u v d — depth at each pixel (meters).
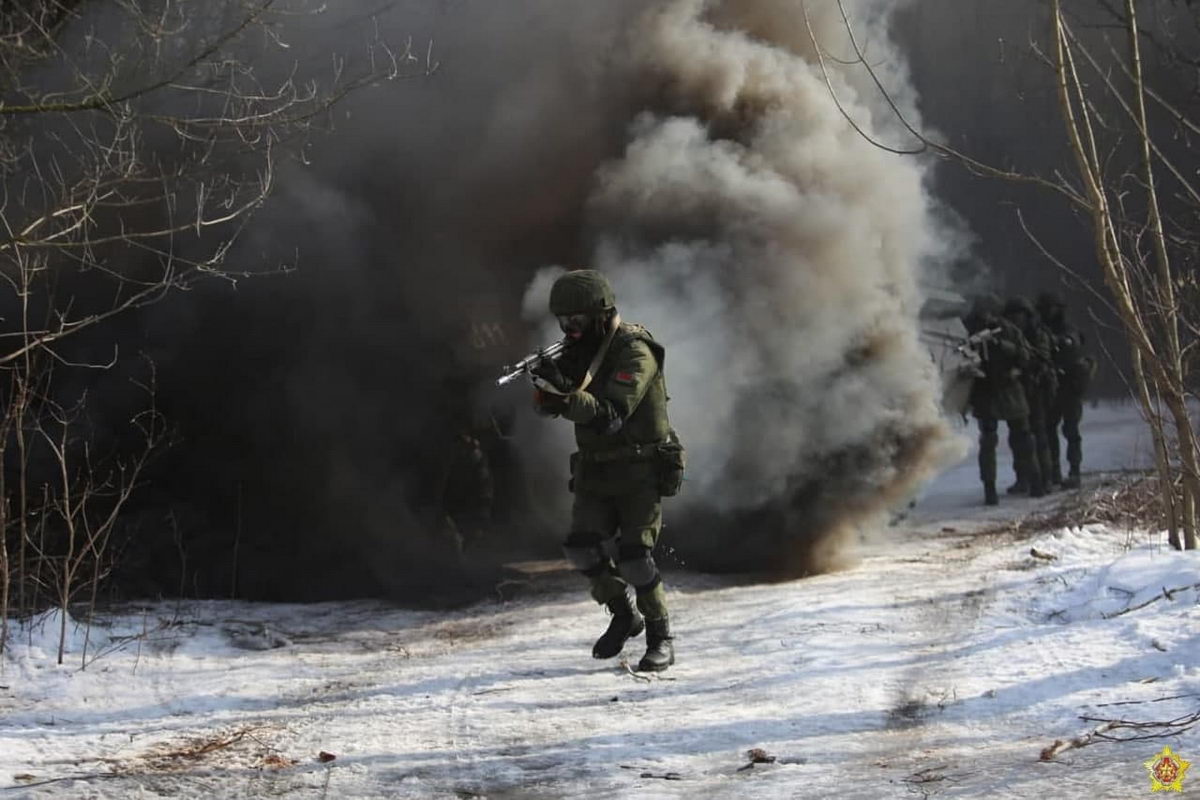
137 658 6.96
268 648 7.62
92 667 6.70
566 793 4.47
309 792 4.56
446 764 4.88
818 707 5.46
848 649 6.61
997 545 10.71
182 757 5.04
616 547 6.59
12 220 8.19
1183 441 7.53
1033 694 5.34
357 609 9.15
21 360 9.42
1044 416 15.74
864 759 4.66
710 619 7.96
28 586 8.14
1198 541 7.84
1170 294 7.34
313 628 8.38
